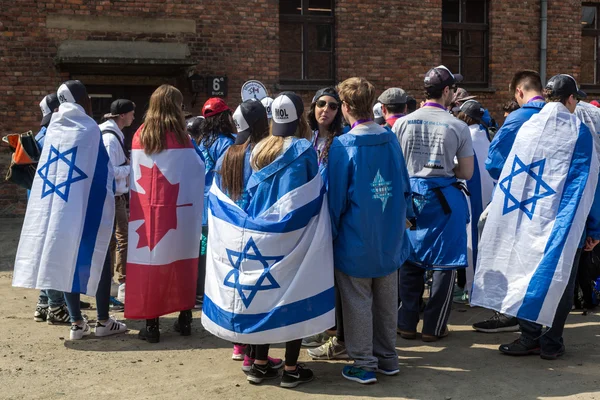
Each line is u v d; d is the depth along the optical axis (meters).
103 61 11.82
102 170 5.42
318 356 5.14
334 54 13.77
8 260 8.99
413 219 5.36
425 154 5.36
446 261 5.32
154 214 5.27
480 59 14.74
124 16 12.46
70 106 5.39
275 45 13.27
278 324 4.23
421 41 14.03
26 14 12.05
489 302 5.04
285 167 4.27
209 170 6.21
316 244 4.31
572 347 5.39
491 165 5.41
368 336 4.56
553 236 4.86
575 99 5.14
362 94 4.42
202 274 6.62
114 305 6.57
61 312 6.01
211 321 4.43
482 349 5.34
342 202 4.41
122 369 4.84
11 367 4.86
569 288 4.96
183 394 4.36
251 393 4.39
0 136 12.09
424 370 4.84
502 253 5.04
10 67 12.05
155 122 5.30
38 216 5.30
